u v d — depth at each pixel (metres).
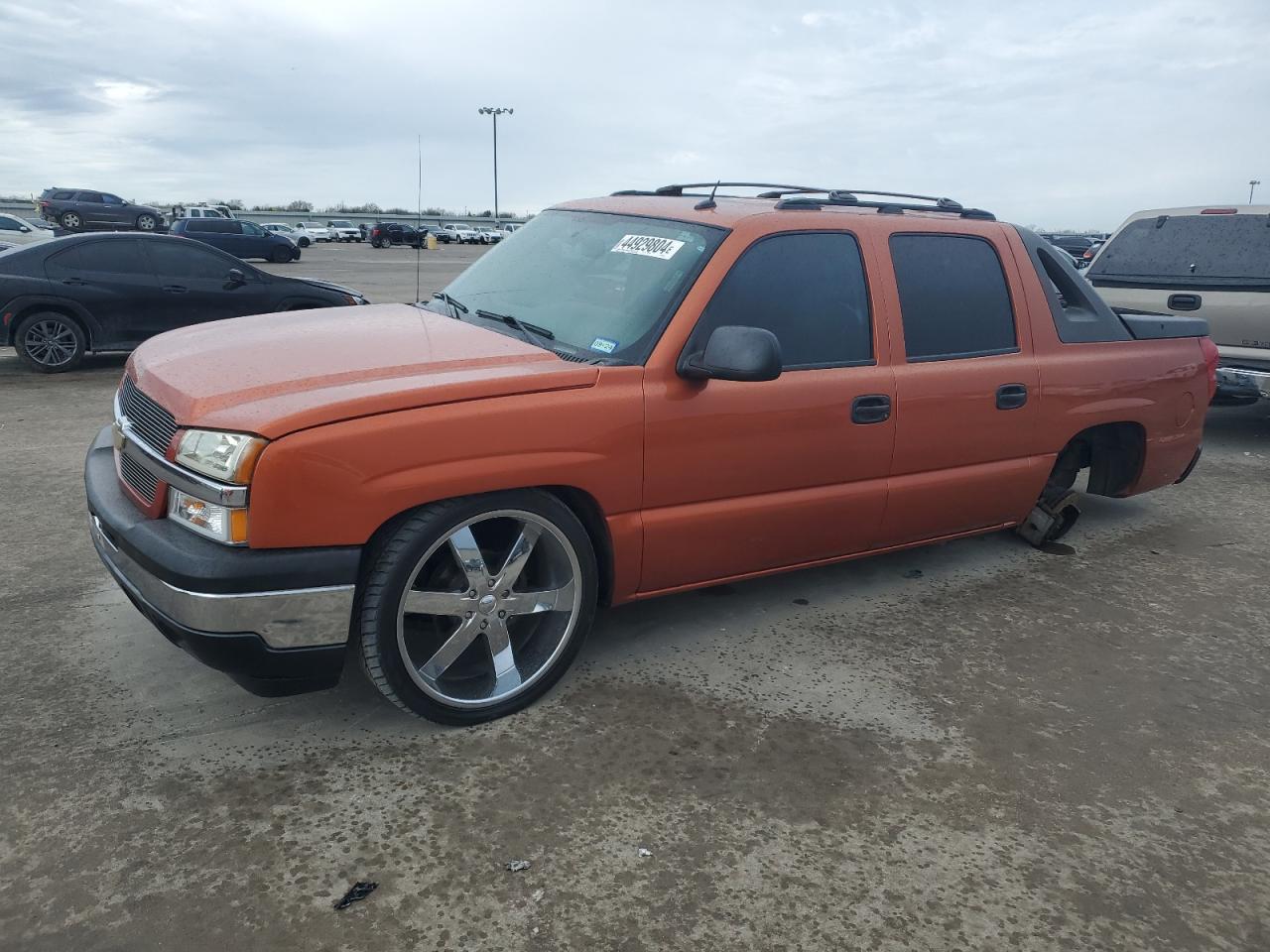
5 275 9.15
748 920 2.31
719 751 3.02
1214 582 4.72
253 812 2.61
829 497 3.72
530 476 2.93
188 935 2.17
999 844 2.65
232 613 2.57
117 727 2.98
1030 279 4.36
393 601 2.81
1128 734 3.28
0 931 2.15
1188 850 2.68
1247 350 7.22
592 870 2.46
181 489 2.66
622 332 3.29
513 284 3.86
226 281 10.23
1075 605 4.37
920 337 3.93
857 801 2.80
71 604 3.85
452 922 2.25
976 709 3.38
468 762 2.89
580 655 3.62
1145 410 4.87
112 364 10.29
